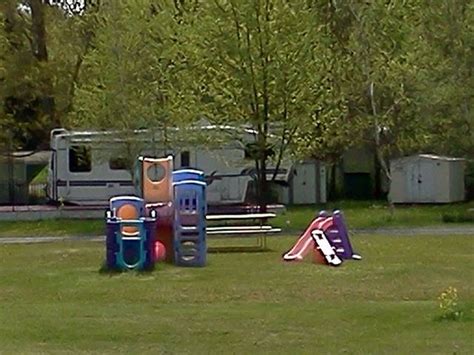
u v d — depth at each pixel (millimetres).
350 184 65500
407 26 51656
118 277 28359
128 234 30156
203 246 31281
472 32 50031
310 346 16312
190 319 19500
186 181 31422
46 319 19609
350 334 17391
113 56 49781
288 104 46656
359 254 33688
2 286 26656
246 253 35125
